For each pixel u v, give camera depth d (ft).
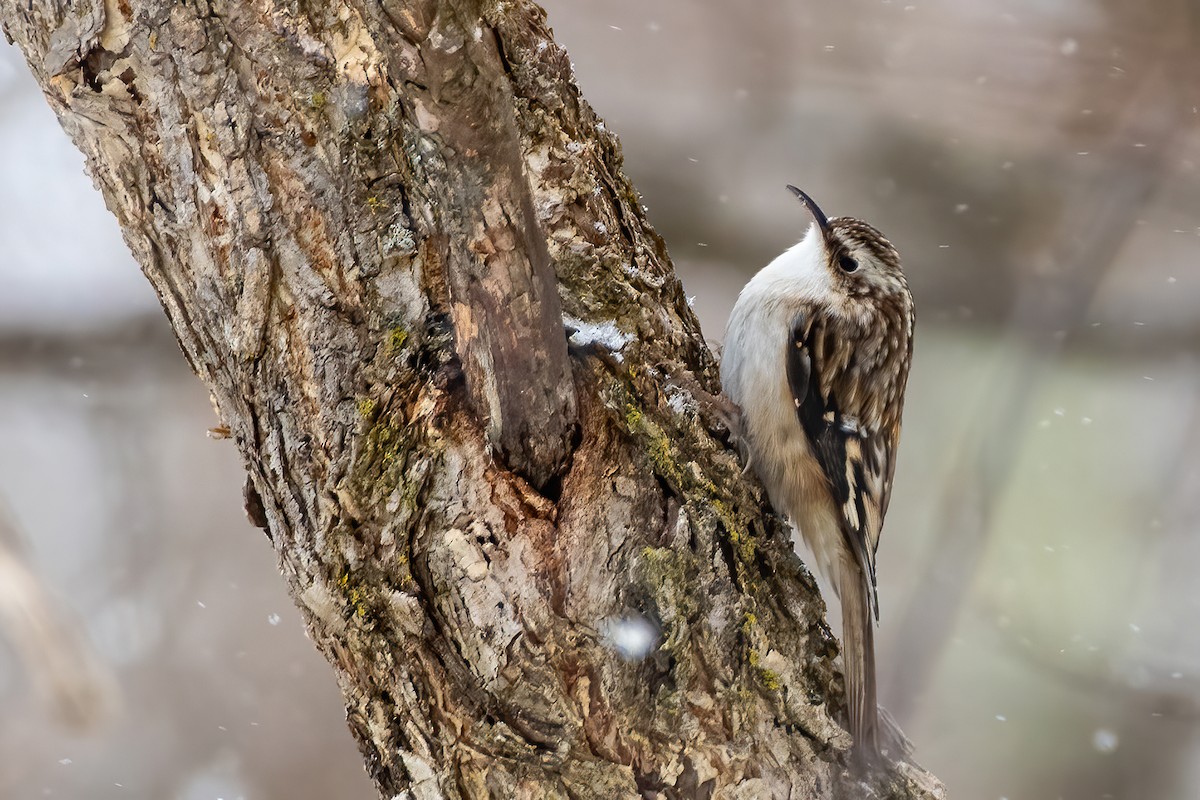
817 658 15.02
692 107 39.50
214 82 11.36
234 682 35.70
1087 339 40.70
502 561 12.20
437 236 11.18
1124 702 37.29
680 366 14.79
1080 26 39.81
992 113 39.73
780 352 21.83
